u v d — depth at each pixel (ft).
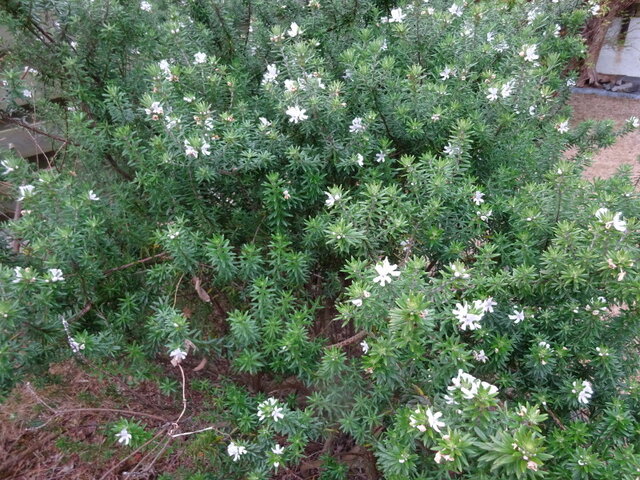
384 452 5.97
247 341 7.07
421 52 10.32
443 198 7.73
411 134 8.73
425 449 6.13
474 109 9.32
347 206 7.80
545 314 6.77
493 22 11.85
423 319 5.35
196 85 9.57
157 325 7.51
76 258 7.48
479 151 9.23
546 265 7.00
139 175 8.22
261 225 8.68
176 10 11.39
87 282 7.74
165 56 10.61
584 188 7.50
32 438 9.78
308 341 7.59
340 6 11.18
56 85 10.53
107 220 8.45
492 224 8.63
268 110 9.27
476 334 6.68
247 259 7.59
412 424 5.32
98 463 9.21
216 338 8.13
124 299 8.22
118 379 7.98
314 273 8.77
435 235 7.40
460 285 6.18
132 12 10.57
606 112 25.00
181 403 8.44
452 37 10.21
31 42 9.85
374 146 8.38
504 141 9.32
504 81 9.37
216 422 7.82
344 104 7.94
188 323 7.34
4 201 10.48
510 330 6.97
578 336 6.77
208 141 7.90
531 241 7.36
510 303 7.06
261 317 7.37
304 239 8.02
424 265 6.43
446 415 5.55
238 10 12.11
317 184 8.01
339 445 8.76
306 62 8.58
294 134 8.43
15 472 9.19
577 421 6.32
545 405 6.48
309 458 8.54
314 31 11.16
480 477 5.06
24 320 6.49
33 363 7.02
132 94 10.41
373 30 11.33
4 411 9.84
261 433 6.98
